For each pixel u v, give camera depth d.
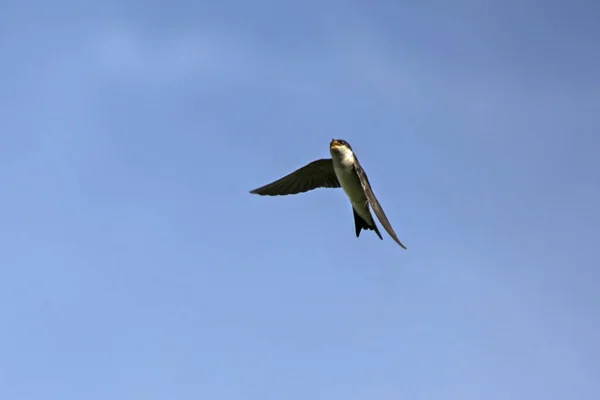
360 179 18.36
